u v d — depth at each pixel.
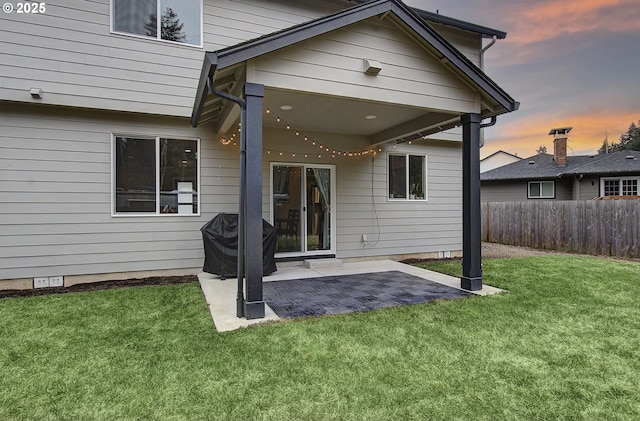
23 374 2.59
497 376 2.58
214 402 2.24
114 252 5.83
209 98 4.82
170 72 6.00
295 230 7.40
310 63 4.16
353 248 7.86
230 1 6.34
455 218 9.03
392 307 4.26
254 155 3.86
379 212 8.12
